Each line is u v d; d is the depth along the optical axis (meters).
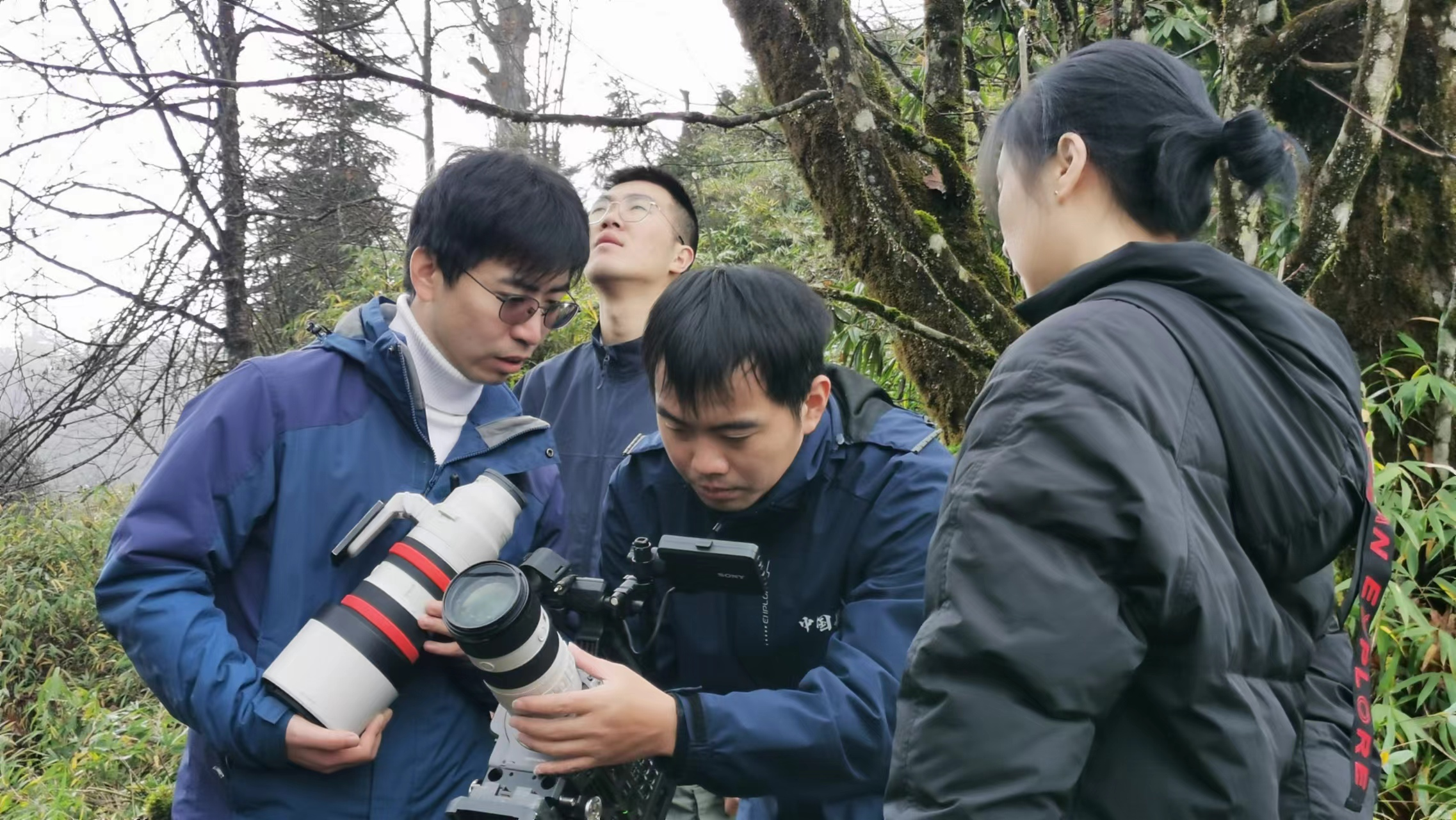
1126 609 0.92
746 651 1.58
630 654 1.50
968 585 0.93
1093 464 0.91
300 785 1.42
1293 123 3.40
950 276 2.86
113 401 5.87
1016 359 1.00
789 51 3.16
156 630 1.38
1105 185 1.14
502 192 1.49
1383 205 2.96
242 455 1.47
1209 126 1.13
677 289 1.46
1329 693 1.17
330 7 5.63
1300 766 1.03
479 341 1.52
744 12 3.26
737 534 1.57
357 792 1.44
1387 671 2.44
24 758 4.93
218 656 1.38
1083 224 1.15
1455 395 2.58
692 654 1.62
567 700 1.24
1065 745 0.88
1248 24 2.54
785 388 1.41
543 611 1.28
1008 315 2.86
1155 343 0.98
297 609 1.48
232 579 1.51
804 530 1.54
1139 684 0.94
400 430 1.57
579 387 2.54
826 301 2.74
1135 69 1.15
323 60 5.49
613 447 2.39
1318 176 2.86
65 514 7.37
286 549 1.48
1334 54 3.29
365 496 1.52
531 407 2.62
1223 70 2.64
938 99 3.22
